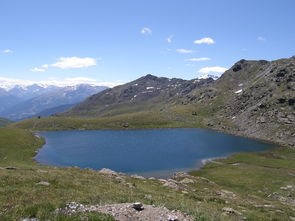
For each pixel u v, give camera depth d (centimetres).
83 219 1409
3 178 2773
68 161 11831
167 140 18788
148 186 4128
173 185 4488
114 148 15338
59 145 16388
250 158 12406
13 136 15388
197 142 17912
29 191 2231
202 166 11075
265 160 11950
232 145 16875
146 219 1563
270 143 17950
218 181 7719
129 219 1533
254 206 3591
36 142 16275
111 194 2492
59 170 4453
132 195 2595
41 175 3250
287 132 19412
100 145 16450
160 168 10662
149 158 12588
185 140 18788
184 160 12200
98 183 3306
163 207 1825
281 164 11038
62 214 1481
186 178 5844
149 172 10019
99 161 11888
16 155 11919
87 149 14962
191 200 3122
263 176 8162
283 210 3716
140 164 11338
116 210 1653
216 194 4525
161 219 1580
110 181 3716
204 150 14888
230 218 2097
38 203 1706
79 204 1761
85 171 4856
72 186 2800
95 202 1953
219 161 12012
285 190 6375
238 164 11306
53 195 2166
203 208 2352
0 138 14262
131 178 4919
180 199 2970
